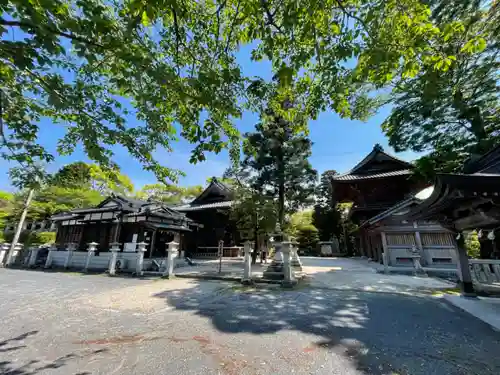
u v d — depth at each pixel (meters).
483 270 7.16
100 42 2.08
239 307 5.08
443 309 4.88
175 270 11.02
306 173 14.03
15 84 2.21
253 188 14.27
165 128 3.28
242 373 2.51
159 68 2.25
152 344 3.23
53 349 3.07
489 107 8.13
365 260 17.92
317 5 2.56
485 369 2.55
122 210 14.62
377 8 2.61
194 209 19.23
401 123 9.26
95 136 2.60
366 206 16.19
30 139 2.56
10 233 18.23
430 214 5.76
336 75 3.18
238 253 17.67
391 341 3.31
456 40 4.29
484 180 3.48
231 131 3.53
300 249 27.17
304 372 2.53
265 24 2.76
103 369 2.57
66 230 17.19
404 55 2.63
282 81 2.82
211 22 3.43
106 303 5.47
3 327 3.90
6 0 1.56
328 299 5.75
